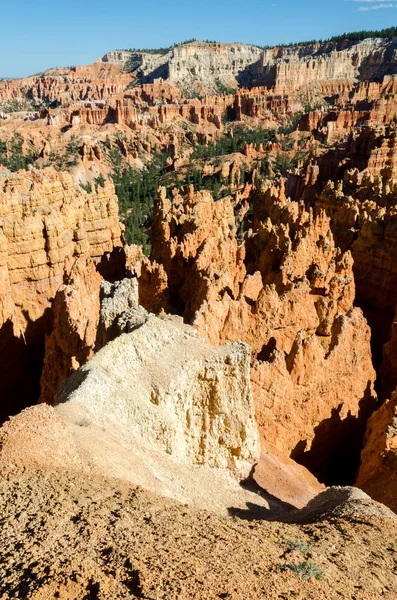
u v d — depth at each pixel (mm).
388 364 46062
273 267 58312
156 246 69500
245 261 69188
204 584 11492
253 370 33281
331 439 38344
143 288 57406
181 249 59875
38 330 59375
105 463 18500
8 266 56062
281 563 13859
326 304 45312
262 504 25922
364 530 18344
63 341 43938
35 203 58625
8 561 11789
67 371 42844
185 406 25906
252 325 41312
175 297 59969
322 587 13055
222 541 14359
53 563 11555
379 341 59125
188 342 27938
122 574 11383
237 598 11281
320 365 36344
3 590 10781
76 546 12453
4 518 13664
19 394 57062
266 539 15523
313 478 33562
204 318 38406
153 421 24016
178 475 23281
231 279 48438
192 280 53312
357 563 15430
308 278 52656
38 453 16703
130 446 21750
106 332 32781
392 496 26766
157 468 22125
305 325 43812
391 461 28953
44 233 57938
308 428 36594
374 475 29734
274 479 29812
